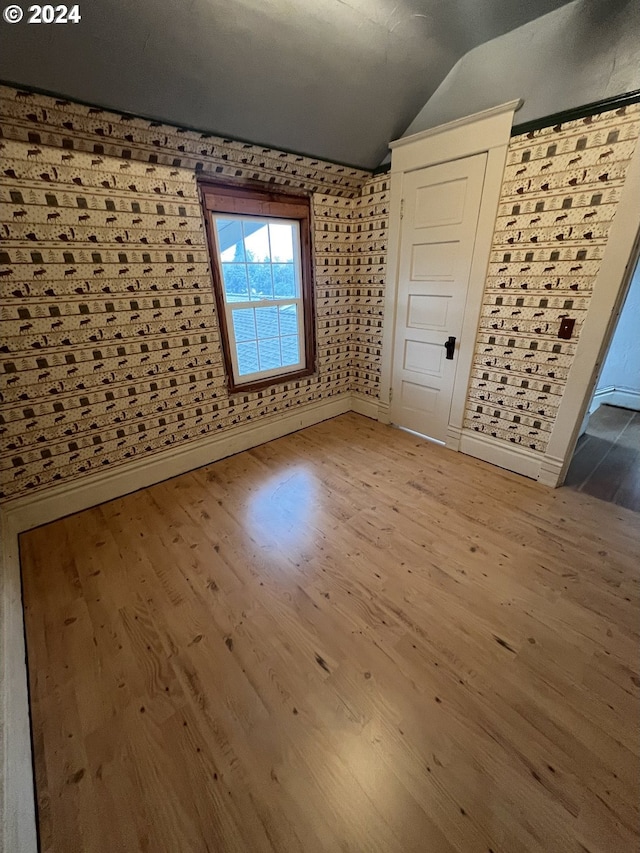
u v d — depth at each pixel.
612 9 1.57
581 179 1.86
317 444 3.08
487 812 0.96
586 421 2.99
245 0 1.48
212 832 0.94
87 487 2.23
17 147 1.62
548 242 2.05
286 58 1.79
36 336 1.86
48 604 1.60
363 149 2.60
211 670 1.33
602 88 1.70
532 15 1.74
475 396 2.67
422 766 1.06
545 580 1.68
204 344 2.50
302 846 0.91
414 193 2.60
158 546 1.94
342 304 3.32
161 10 1.42
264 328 2.90
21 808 0.89
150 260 2.12
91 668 1.34
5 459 1.91
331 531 2.04
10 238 1.69
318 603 1.60
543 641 1.41
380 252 3.00
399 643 1.42
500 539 1.95
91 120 1.69
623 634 1.43
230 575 1.75
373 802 0.99
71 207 1.81
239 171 2.31
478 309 2.46
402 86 2.18
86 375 2.06
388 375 3.29
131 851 0.91
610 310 1.91
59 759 1.09
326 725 1.16
